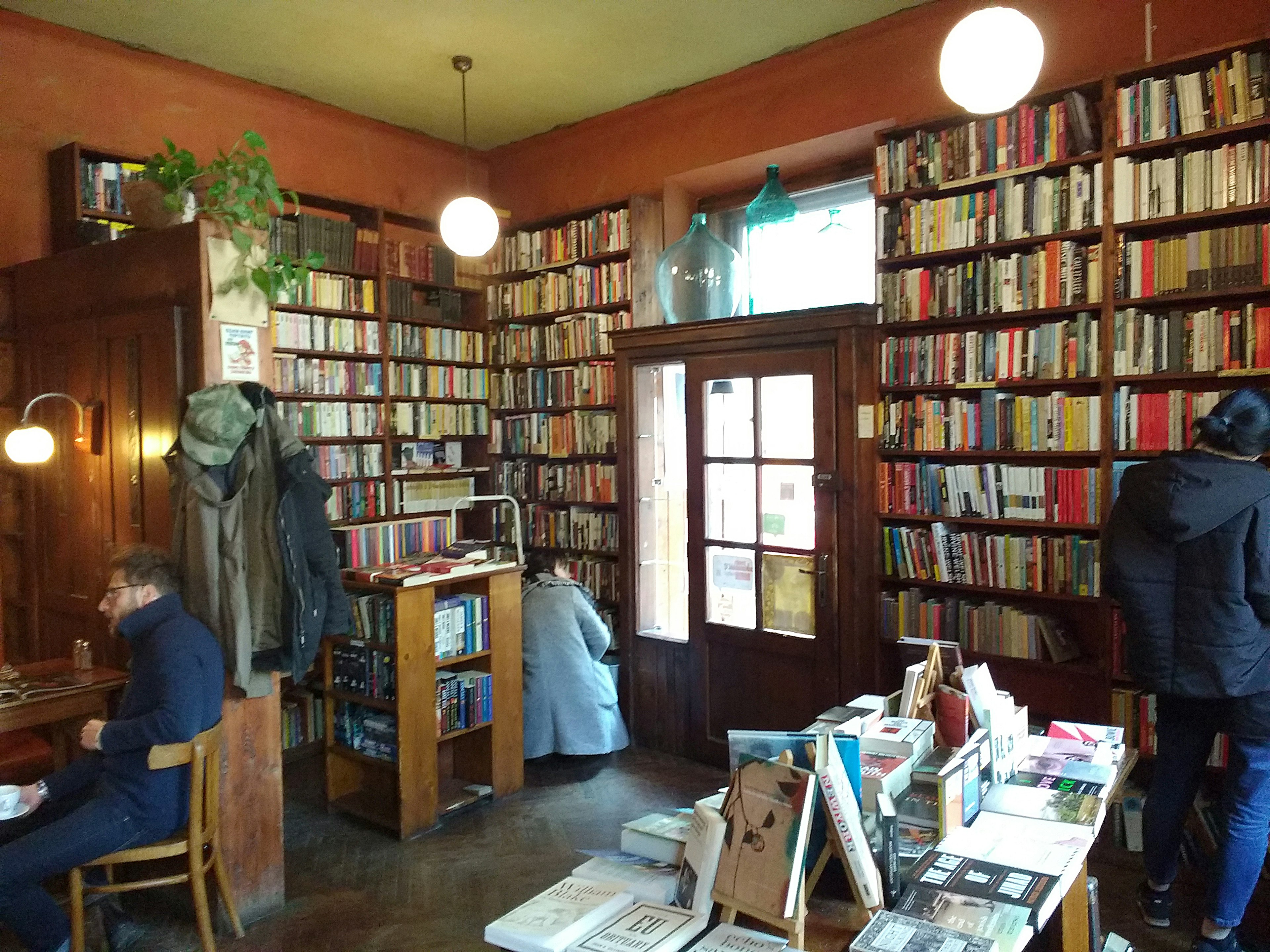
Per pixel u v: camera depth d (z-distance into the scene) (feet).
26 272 12.49
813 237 15.97
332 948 9.45
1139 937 9.25
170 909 10.25
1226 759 9.93
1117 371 10.78
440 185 18.76
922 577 12.48
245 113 15.61
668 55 14.47
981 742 6.75
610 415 16.53
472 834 12.21
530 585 15.12
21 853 7.86
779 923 4.91
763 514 13.88
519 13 13.01
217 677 9.00
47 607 12.44
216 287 9.85
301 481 9.59
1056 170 11.56
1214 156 10.05
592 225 16.89
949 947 4.70
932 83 12.94
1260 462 9.95
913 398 13.14
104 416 11.14
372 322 16.75
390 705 12.10
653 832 6.15
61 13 12.87
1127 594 8.90
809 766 5.38
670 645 15.23
